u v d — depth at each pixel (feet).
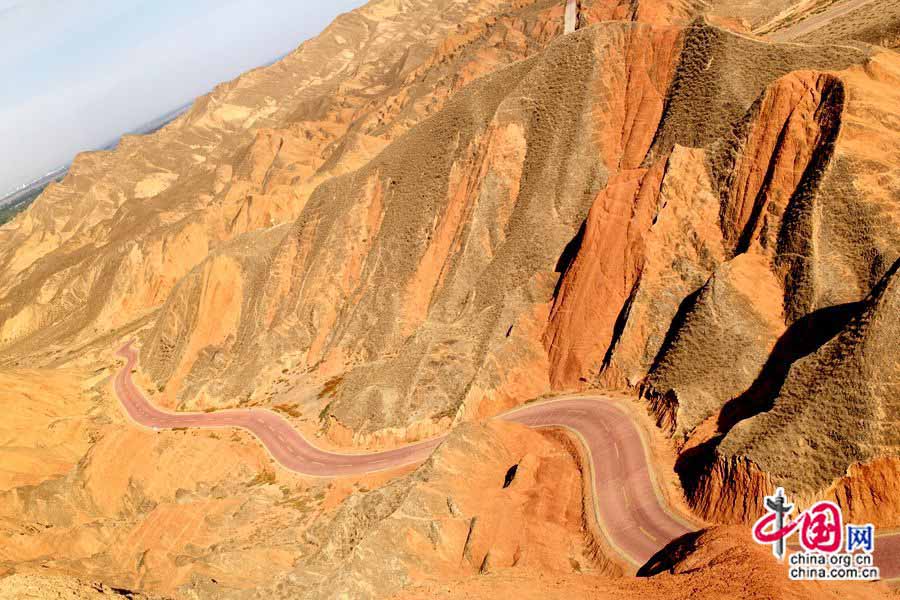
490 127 266.57
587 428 174.19
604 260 205.36
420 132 307.99
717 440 146.41
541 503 152.66
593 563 133.80
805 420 127.44
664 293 188.44
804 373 134.10
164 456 250.37
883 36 214.48
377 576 143.43
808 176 170.50
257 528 199.72
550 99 257.55
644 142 230.48
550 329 213.25
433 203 285.23
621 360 188.34
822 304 157.89
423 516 154.81
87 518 251.60
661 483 147.23
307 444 240.94
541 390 205.98
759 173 185.26
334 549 166.30
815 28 257.14
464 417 209.36
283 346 309.01
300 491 213.66
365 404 234.17
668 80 231.50
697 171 197.88
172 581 180.75
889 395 121.08
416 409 219.82
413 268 279.69
